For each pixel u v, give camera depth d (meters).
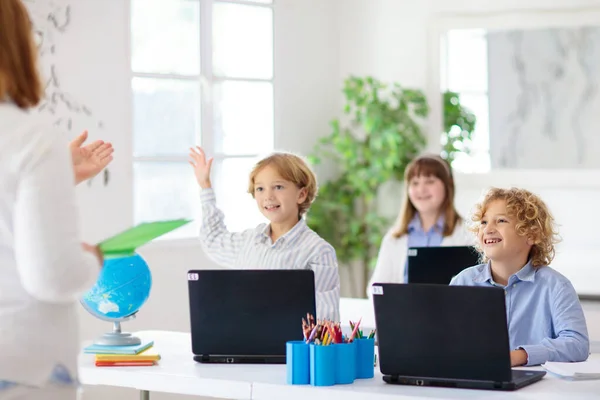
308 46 6.92
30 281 1.99
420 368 2.76
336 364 2.80
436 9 6.83
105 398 5.16
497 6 6.68
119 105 5.52
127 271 3.26
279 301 3.13
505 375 2.66
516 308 3.24
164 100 5.94
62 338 2.09
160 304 5.77
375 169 6.77
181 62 6.05
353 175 6.84
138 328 5.61
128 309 3.29
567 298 3.16
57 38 5.17
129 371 3.04
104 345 3.30
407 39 6.91
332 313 3.47
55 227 1.98
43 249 1.96
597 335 4.11
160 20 5.90
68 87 5.23
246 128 6.50
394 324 2.79
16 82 2.06
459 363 2.71
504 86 6.70
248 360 3.16
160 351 3.42
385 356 2.81
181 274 5.91
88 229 5.35
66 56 5.22
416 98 6.77
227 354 3.16
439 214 5.19
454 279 3.38
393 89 6.96
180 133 6.04
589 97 6.50
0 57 2.03
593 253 6.34
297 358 2.80
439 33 6.82
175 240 5.86
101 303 3.26
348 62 7.14
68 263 1.99
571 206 6.56
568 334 3.09
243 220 6.45
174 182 6.00
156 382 2.99
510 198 3.21
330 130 7.09
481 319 2.67
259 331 3.14
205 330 3.17
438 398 2.57
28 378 2.03
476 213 3.29
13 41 2.05
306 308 3.12
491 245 3.22
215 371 3.01
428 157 5.21
